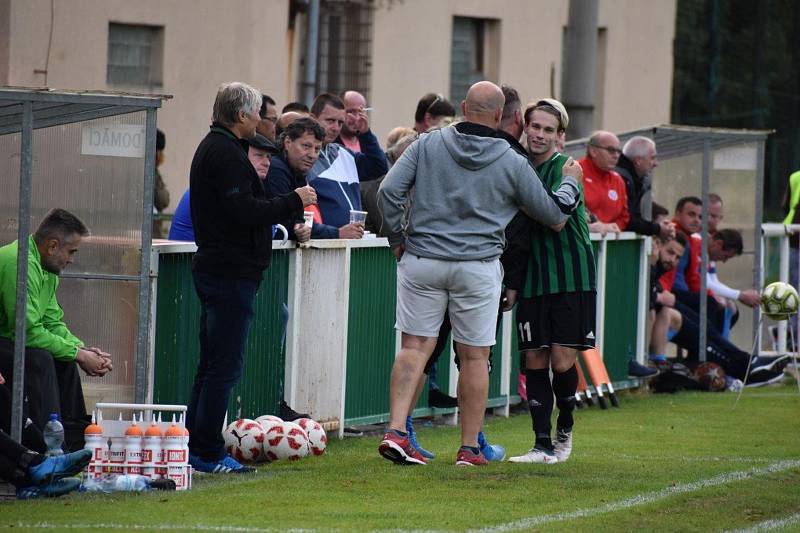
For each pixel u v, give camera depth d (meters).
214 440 31.23
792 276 61.00
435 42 80.50
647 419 43.56
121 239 31.53
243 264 30.69
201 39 64.25
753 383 53.78
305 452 33.59
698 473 32.62
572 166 32.75
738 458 35.44
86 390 31.97
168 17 62.88
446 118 43.09
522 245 32.75
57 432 29.03
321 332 37.47
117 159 31.45
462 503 28.12
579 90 59.72
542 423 33.50
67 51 58.69
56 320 31.11
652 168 50.22
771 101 111.12
